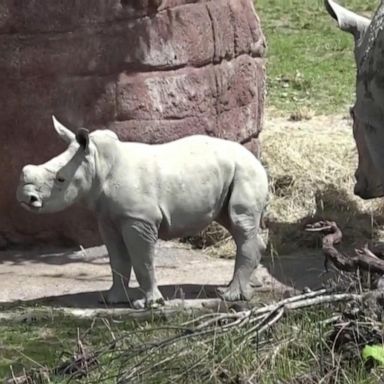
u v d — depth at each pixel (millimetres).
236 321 14031
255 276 17984
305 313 14344
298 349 13859
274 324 14156
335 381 13102
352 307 14109
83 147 16406
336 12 18750
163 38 20562
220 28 21562
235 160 17031
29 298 17734
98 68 20156
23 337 15750
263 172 17203
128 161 16625
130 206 16516
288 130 27094
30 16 19922
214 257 20266
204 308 16484
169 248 20594
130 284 17969
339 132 27188
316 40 37125
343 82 32531
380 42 17578
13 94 20109
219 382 13250
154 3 20328
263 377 13250
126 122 20344
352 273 15445
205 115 21172
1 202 20438
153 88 20516
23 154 20250
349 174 23516
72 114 20156
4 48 20000
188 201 16766
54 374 13836
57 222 20422
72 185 16406
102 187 16547
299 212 22219
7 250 20547
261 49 22938
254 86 22531
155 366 13461
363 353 13375
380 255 16156
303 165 23812
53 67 20047
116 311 16594
